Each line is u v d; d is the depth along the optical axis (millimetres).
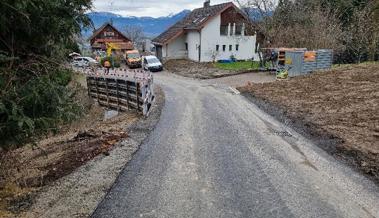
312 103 13922
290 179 6699
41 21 5281
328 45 29406
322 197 5941
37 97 5117
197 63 38406
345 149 8195
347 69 22984
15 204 5691
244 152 8312
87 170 7129
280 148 8594
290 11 32031
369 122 10539
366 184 6430
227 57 40469
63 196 5973
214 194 6090
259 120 11727
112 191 6207
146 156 8078
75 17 5723
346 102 13641
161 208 5613
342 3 36188
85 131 10633
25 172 7062
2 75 4980
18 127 5109
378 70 21406
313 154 8102
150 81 15523
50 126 5762
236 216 5352
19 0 4652
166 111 13703
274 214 5398
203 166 7422
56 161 7773
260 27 31344
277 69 24875
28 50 5648
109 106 18203
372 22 32781
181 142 9180
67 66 6188
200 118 12164
